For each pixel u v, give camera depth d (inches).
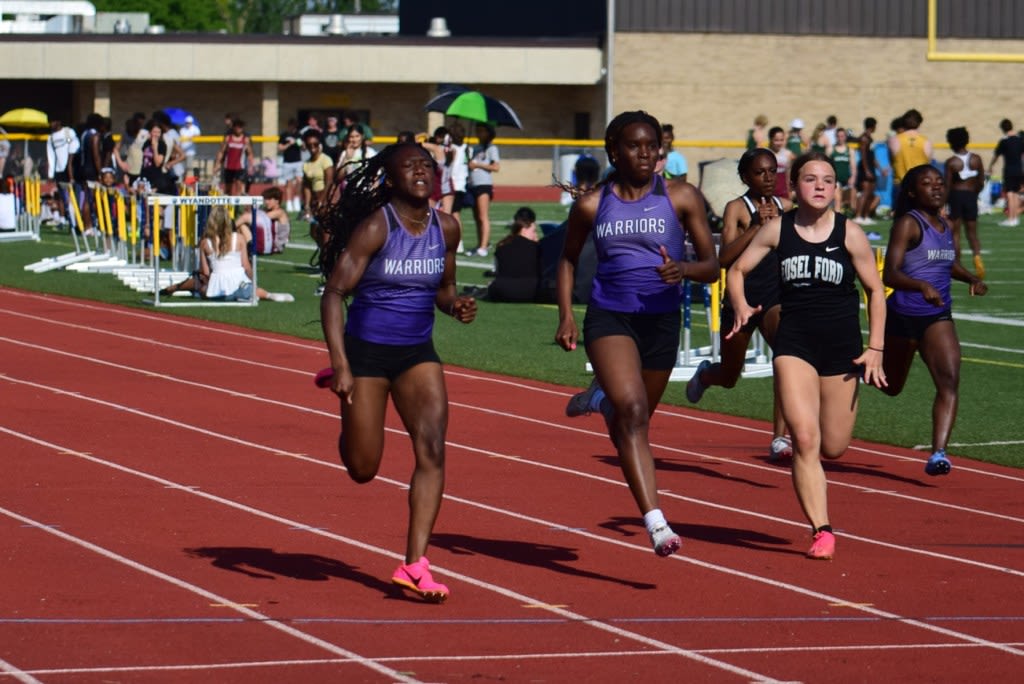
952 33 3577.8
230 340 1173.7
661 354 548.1
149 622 466.0
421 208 498.0
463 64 3690.9
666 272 521.3
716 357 1021.2
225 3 6343.5
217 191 1672.0
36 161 2586.1
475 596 507.8
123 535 578.9
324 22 5418.3
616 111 3570.4
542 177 3762.3
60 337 1172.5
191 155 2667.3
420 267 495.2
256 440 781.9
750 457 772.6
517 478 706.2
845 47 3567.9
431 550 568.7
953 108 3587.6
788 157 1736.0
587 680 419.8
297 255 1893.5
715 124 3570.4
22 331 1202.0
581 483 697.6
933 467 699.4
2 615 469.4
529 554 567.2
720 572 548.1
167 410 866.1
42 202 2364.7
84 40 3619.6
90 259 1720.0
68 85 3833.7
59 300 1422.2
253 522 605.6
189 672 418.0
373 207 502.0
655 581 533.6
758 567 556.7
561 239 1435.8
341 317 491.2
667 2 3545.8
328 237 560.1
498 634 463.2
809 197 578.6
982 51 3575.3
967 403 945.5
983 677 431.5
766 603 507.8
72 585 506.9
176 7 5880.9
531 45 3659.0
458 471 719.1
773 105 3577.8
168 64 3656.5
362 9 7608.3
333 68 3698.3
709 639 463.2
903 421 879.1
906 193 720.3
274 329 1234.0
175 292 1450.5
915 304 710.5
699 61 3555.6
